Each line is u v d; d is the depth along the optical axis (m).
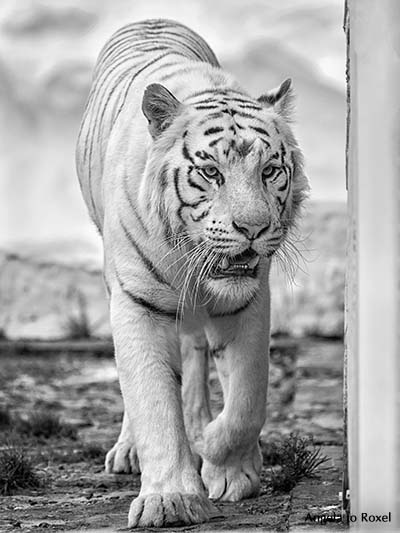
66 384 19.28
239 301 9.70
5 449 12.49
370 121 6.68
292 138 9.63
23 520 9.61
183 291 9.52
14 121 36.16
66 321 24.62
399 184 6.55
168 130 9.34
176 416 9.23
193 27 36.97
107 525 9.20
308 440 12.84
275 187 9.22
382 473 6.50
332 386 17.12
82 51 36.69
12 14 36.97
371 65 6.72
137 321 9.45
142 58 11.19
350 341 7.51
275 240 9.02
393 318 6.50
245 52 36.28
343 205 23.84
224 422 9.96
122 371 9.41
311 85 35.94
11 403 17.19
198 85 9.88
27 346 22.39
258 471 10.29
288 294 23.09
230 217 8.87
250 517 9.16
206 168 9.08
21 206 35.47
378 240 6.55
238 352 9.88
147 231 9.41
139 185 9.52
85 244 26.73
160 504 8.81
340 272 23.16
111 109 10.78
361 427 6.54
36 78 36.09
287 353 21.22
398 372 6.49
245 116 9.37
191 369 11.72
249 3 37.06
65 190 35.59
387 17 6.71
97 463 12.46
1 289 24.97
